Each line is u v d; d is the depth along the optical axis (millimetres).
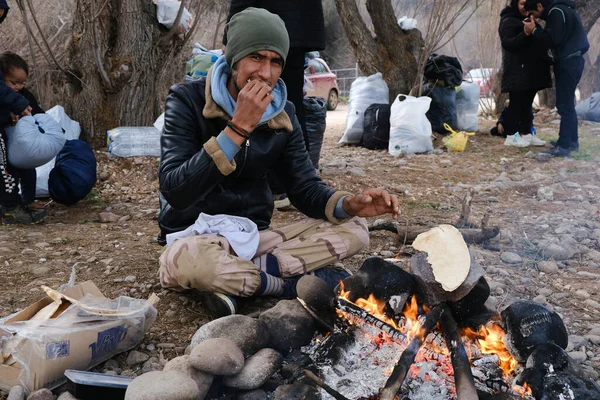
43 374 1934
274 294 2623
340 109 15945
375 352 2053
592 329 2566
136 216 4520
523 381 1800
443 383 1904
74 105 6172
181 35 6938
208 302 2494
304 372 1876
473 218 4285
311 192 2740
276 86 2557
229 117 2494
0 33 8297
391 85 8367
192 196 2297
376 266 2182
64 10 8641
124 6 6117
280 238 2721
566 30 6465
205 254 2406
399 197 5027
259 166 2645
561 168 6180
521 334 1996
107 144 6086
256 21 2279
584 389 1691
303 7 4410
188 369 1866
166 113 2527
